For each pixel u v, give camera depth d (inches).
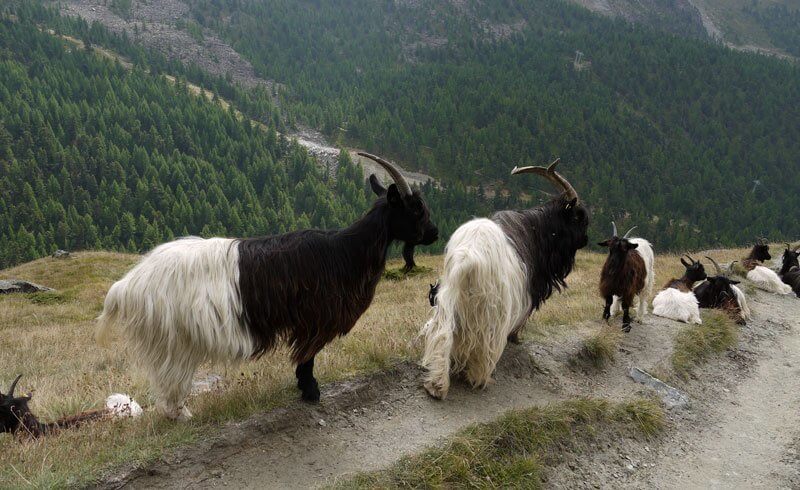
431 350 233.8
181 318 174.4
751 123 6983.3
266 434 195.2
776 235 4247.0
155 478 169.8
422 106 6791.3
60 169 4463.6
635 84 7800.2
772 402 319.3
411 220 203.0
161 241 3828.7
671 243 4124.0
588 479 218.4
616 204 4785.9
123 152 4726.9
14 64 5905.5
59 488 156.9
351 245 198.8
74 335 540.1
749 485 236.4
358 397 226.2
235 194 4795.8
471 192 4862.2
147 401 264.8
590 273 675.4
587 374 295.3
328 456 191.9
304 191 4965.6
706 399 310.5
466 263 220.4
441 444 202.4
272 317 186.5
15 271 1112.8
